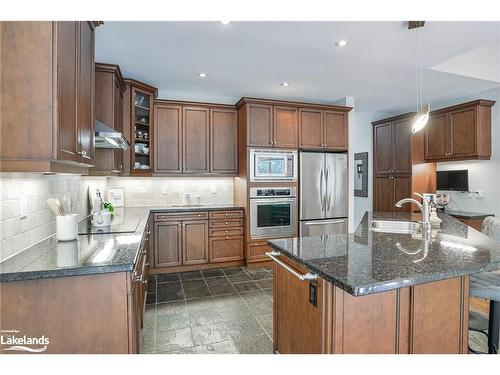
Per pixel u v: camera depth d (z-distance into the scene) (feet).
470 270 4.31
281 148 13.66
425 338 4.47
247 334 7.52
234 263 13.42
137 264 5.74
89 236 6.68
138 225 8.25
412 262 4.56
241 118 13.79
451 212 14.65
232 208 13.29
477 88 13.87
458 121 14.49
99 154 9.18
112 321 4.52
